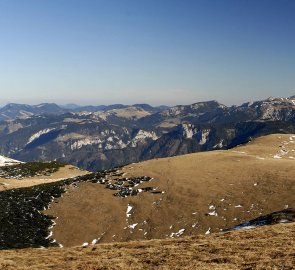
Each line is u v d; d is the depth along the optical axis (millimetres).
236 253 27422
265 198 71438
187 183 85938
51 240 69312
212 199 75500
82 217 76875
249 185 79312
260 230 34406
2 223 74750
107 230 71000
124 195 84312
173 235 65312
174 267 25422
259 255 26188
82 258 30859
